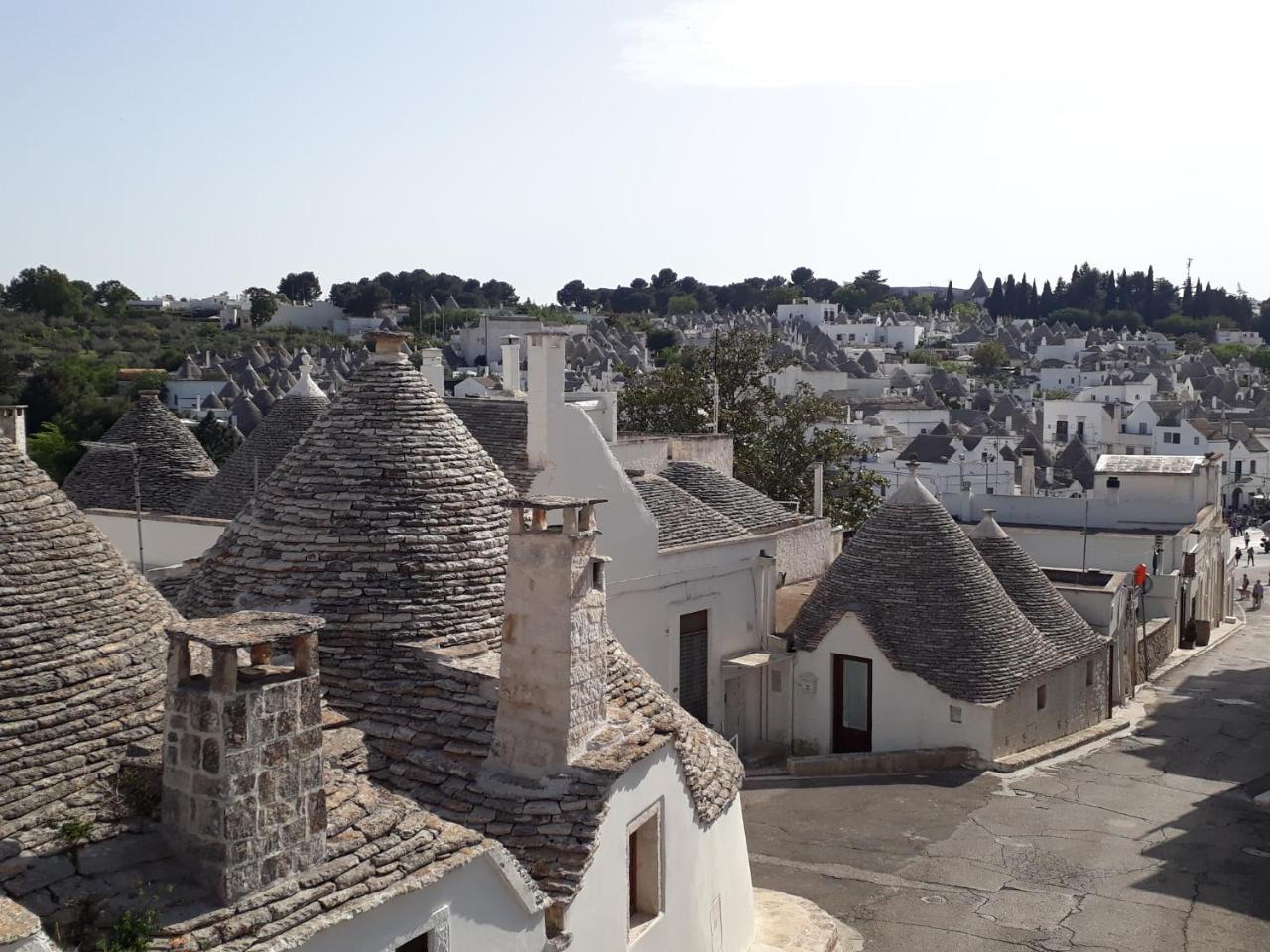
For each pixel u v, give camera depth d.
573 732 13.47
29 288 120.88
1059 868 21.69
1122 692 35.91
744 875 17.58
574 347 140.88
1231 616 59.22
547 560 13.35
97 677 10.99
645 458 33.47
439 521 15.34
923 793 25.77
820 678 29.22
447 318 167.62
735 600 28.77
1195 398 140.75
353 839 10.56
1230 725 33.44
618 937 13.62
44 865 9.45
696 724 17.34
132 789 10.23
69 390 71.00
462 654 14.57
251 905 9.54
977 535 32.62
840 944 18.30
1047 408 117.88
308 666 10.19
